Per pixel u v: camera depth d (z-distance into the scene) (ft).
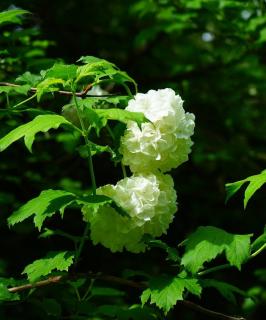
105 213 8.45
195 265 8.10
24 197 17.26
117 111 8.16
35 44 15.31
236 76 24.70
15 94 12.10
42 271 8.48
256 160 25.93
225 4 17.28
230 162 25.45
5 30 15.69
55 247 21.94
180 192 25.63
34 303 10.23
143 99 8.72
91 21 26.37
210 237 8.38
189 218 26.18
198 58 26.63
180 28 20.80
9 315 15.62
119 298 19.52
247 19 18.16
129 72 23.67
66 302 10.65
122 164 9.02
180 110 8.72
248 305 20.75
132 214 8.30
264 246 8.43
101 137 10.37
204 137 24.64
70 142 17.34
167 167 8.86
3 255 21.68
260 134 27.35
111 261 23.39
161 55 27.35
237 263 8.02
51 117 8.10
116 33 27.17
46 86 8.70
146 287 8.81
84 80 11.60
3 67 13.26
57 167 19.02
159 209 8.57
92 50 24.40
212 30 20.17
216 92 24.97
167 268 24.62
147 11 21.81
